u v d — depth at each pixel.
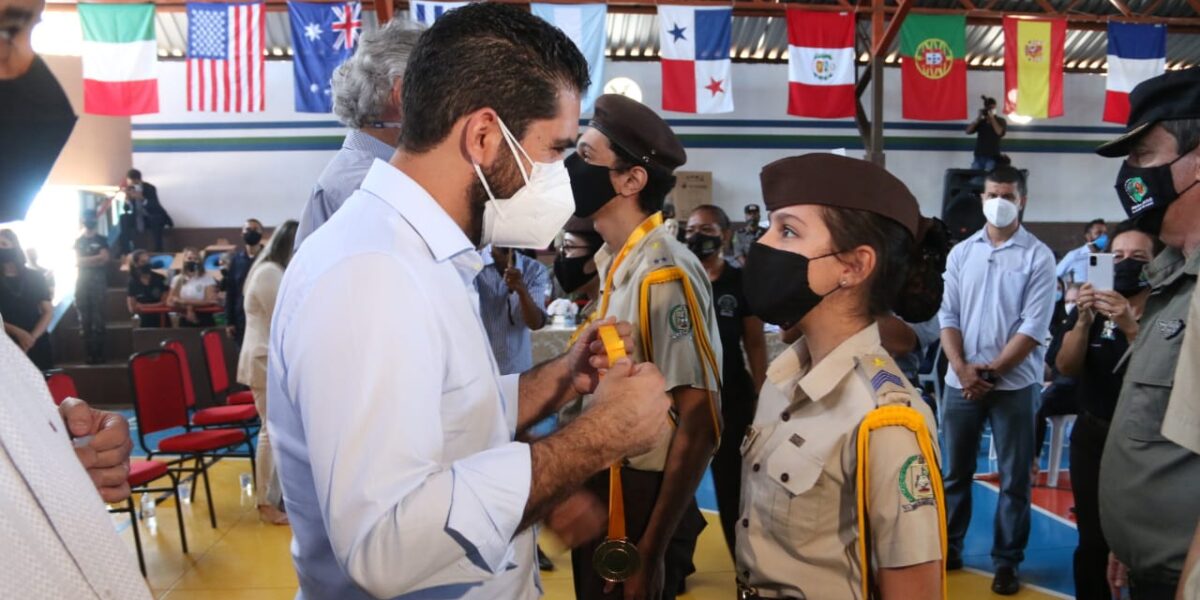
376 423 0.78
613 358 1.02
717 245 2.74
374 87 1.59
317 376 0.80
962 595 3.26
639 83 13.09
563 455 0.87
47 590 0.68
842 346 1.18
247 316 4.08
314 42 8.08
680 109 8.45
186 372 4.98
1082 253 6.39
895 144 13.61
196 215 12.76
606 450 0.90
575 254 2.43
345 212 0.95
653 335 1.58
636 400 0.92
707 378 1.58
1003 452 3.27
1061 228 13.80
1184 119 1.34
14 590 0.65
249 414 4.76
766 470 1.22
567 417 1.82
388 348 0.81
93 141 11.48
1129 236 2.54
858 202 1.15
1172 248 1.49
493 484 0.82
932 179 13.67
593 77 8.25
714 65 8.45
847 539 1.14
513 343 2.59
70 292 9.95
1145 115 1.40
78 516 0.74
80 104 10.09
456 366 0.92
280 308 0.93
